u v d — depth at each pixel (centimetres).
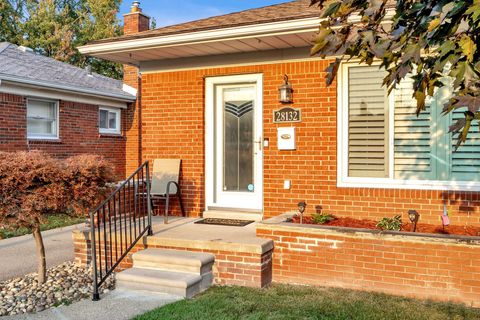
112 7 2827
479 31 193
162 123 795
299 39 639
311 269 555
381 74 642
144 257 559
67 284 538
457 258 488
